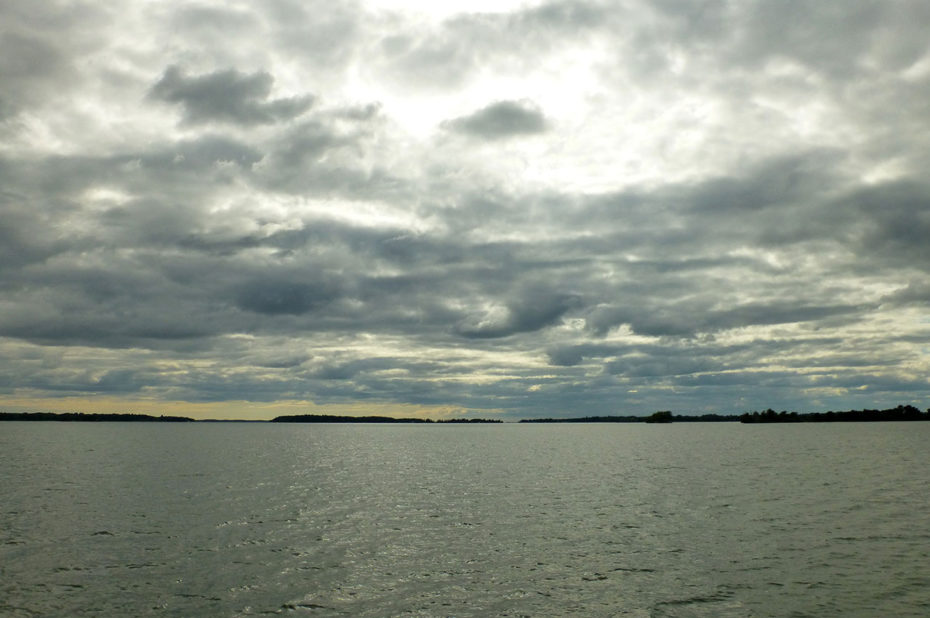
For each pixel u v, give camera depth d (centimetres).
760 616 2294
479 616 2292
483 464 9012
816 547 3309
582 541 3484
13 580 2712
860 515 4266
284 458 10119
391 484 6288
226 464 8744
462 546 3369
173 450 12206
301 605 2409
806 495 5278
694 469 7881
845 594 2533
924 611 2338
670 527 3878
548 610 2359
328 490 5766
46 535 3625
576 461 9519
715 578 2758
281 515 4350
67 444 14400
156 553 3198
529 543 3441
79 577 2764
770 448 12812
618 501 4988
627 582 2697
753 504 4781
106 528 3841
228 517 4256
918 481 6309
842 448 12594
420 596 2520
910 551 3216
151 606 2394
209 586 2647
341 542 3472
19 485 6025
